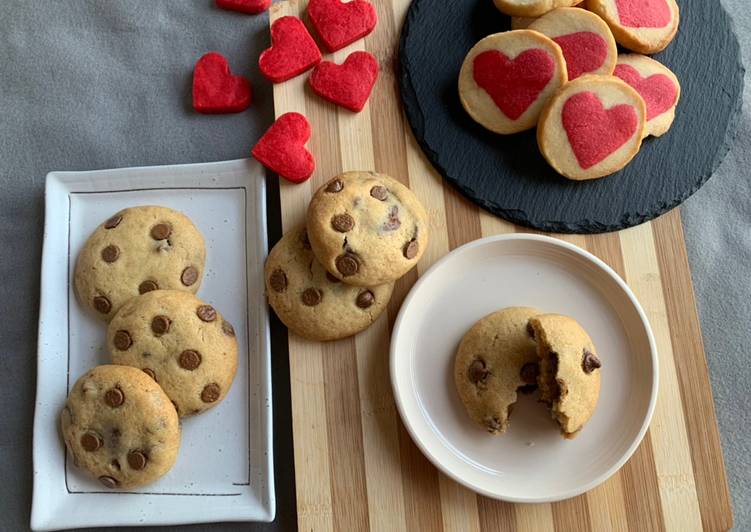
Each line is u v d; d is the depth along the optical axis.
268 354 0.58
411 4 0.62
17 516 0.61
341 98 0.61
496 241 0.57
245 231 0.61
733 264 0.65
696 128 0.61
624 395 0.58
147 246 0.59
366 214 0.55
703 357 0.59
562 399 0.53
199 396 0.57
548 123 0.58
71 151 0.66
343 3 0.62
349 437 0.58
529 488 0.56
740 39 0.67
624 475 0.57
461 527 0.57
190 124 0.66
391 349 0.56
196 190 0.62
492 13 0.62
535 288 0.59
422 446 0.55
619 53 0.61
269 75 0.61
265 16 0.67
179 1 0.67
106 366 0.57
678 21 0.61
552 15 0.59
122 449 0.56
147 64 0.67
